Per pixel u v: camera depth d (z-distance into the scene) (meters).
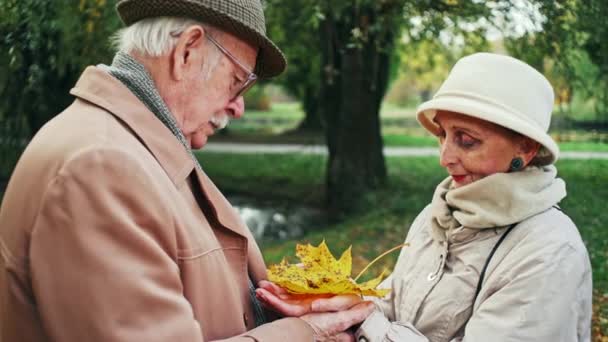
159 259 1.29
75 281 1.21
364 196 9.19
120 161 1.30
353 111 9.44
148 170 1.37
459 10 5.63
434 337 1.69
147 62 1.54
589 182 7.02
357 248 7.11
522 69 1.64
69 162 1.26
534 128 1.55
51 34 5.02
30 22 4.59
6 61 4.74
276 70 1.75
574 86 6.38
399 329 1.67
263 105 40.69
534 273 1.52
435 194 1.78
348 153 9.54
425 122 1.85
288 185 13.02
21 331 1.31
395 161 14.83
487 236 1.65
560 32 5.45
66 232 1.22
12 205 1.32
